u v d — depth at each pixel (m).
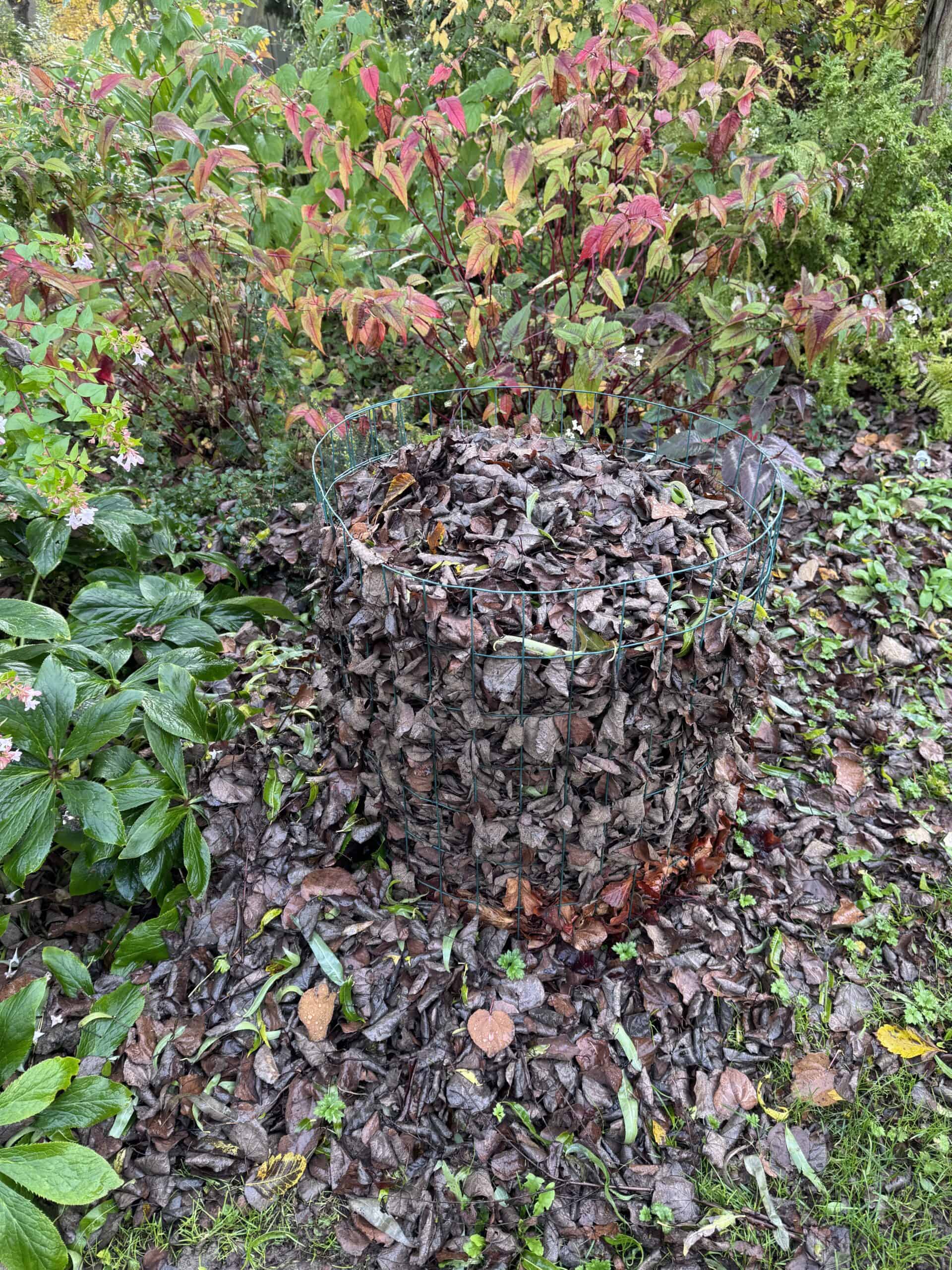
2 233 2.19
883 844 2.26
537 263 3.44
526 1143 1.62
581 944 1.83
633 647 1.54
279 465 3.00
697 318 3.73
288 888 1.95
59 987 1.83
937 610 2.99
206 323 3.00
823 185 2.82
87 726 1.78
